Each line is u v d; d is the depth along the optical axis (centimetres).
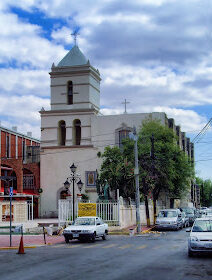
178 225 3888
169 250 2105
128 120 5412
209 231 1936
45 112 5494
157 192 4809
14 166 4844
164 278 1297
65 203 3738
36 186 5428
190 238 1841
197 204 11375
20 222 4162
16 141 7088
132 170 4169
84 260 1747
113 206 3669
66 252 2092
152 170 4100
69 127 5444
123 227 3781
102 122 5441
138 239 2858
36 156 6756
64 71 5503
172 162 4616
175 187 5006
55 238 3048
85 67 5456
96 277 1320
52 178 5384
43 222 4131
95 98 5684
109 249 2194
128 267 1532
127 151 4575
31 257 1900
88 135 5416
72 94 5528
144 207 4775
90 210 3594
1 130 6525
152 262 1662
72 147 5388
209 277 1316
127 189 4256
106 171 4250
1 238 3023
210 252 1842
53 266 1584
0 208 4306
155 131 4850
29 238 3031
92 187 5250
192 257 1819
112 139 5400
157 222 3816
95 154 5334
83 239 2678
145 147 4494
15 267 1577
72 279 1287
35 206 5369
